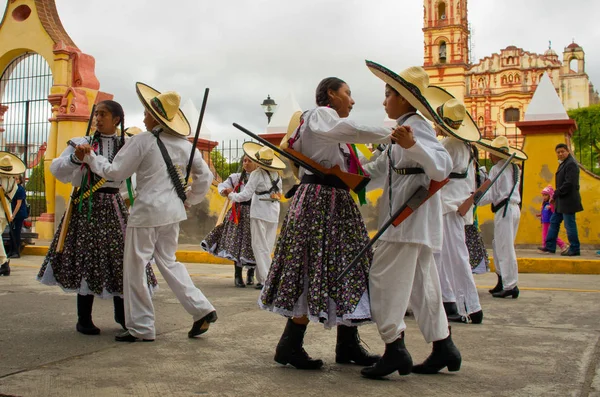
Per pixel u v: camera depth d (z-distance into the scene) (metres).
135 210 4.30
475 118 55.72
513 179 6.57
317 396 3.10
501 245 6.62
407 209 3.33
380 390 3.21
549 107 11.73
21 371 3.51
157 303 6.02
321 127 3.42
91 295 4.57
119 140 4.70
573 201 10.20
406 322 5.21
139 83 4.57
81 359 3.80
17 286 7.27
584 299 6.52
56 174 4.55
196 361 3.77
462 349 4.19
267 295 3.58
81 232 4.53
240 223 7.76
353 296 3.41
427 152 3.14
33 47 14.97
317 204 3.52
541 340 4.48
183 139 4.58
